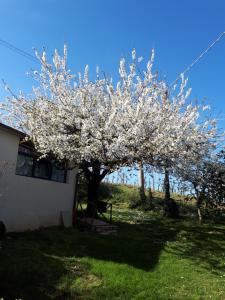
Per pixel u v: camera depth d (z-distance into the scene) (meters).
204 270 9.30
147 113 12.95
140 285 7.86
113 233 13.26
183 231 14.69
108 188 25.75
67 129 13.38
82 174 17.16
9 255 8.62
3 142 10.57
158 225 16.27
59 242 10.77
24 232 11.18
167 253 10.79
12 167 10.88
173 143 12.66
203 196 17.30
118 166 13.84
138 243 11.79
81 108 13.30
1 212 10.51
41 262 8.55
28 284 7.30
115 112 12.48
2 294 6.75
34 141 12.31
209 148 15.99
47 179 13.05
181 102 14.18
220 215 18.20
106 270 8.59
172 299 7.26
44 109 13.52
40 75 14.23
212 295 7.60
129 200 23.94
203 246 11.99
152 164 13.88
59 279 7.77
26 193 11.70
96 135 12.30
